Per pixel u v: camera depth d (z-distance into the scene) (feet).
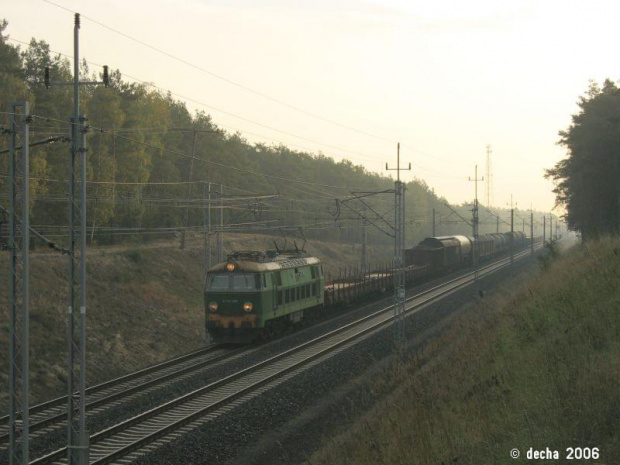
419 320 159.12
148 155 241.14
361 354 119.75
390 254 401.29
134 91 256.32
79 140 62.64
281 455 68.95
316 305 159.63
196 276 204.64
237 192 301.43
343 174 464.65
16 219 62.69
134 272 177.58
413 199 508.12
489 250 343.26
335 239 399.24
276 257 145.18
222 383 96.63
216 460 67.15
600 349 61.00
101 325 135.44
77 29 63.87
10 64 192.24
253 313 128.26
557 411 49.90
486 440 51.98
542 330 81.00
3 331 115.44
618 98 233.96
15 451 65.36
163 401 88.38
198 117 351.67
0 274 138.62
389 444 60.23
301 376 101.55
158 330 145.89
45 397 100.53
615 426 44.19
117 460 65.46
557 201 277.23
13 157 61.72
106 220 205.87
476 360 84.07
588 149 221.66
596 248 141.69
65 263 160.86
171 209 257.96
